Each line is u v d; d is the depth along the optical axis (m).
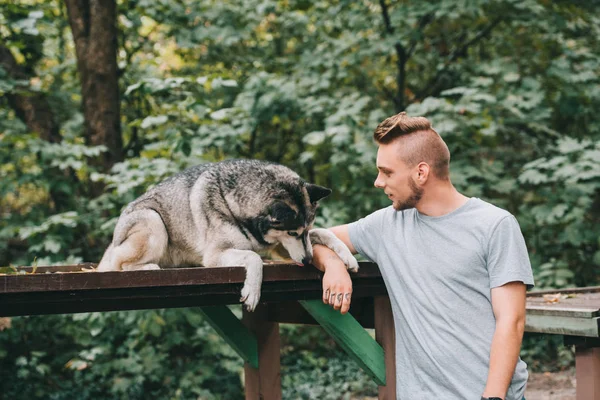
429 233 2.36
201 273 2.32
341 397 6.55
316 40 8.25
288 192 3.03
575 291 3.98
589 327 2.77
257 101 6.73
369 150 6.28
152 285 2.21
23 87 7.50
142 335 6.35
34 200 8.70
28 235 5.82
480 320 2.23
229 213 3.02
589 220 7.77
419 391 2.32
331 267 2.53
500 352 2.10
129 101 8.39
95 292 2.16
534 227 7.64
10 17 6.21
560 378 6.74
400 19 7.06
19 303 2.11
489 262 2.21
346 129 6.21
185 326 6.82
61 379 6.71
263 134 8.62
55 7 8.57
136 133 8.13
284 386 6.73
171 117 6.44
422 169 2.31
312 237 2.79
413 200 2.37
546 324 2.99
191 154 6.26
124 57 8.77
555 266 7.38
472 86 6.86
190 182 3.18
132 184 5.59
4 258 7.53
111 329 6.49
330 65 7.27
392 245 2.48
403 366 2.42
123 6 7.87
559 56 8.20
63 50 8.85
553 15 7.66
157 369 6.55
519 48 8.46
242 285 2.46
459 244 2.27
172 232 3.18
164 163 5.84
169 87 5.55
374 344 2.79
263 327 3.63
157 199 3.26
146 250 3.11
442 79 8.36
